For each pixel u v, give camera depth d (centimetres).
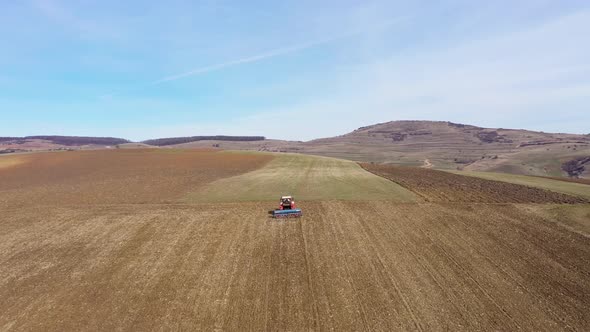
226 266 2281
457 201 3659
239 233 2828
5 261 2422
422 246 2527
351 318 1712
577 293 1892
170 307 1844
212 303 1870
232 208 3491
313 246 2558
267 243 2628
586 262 2239
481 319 1686
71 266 2330
